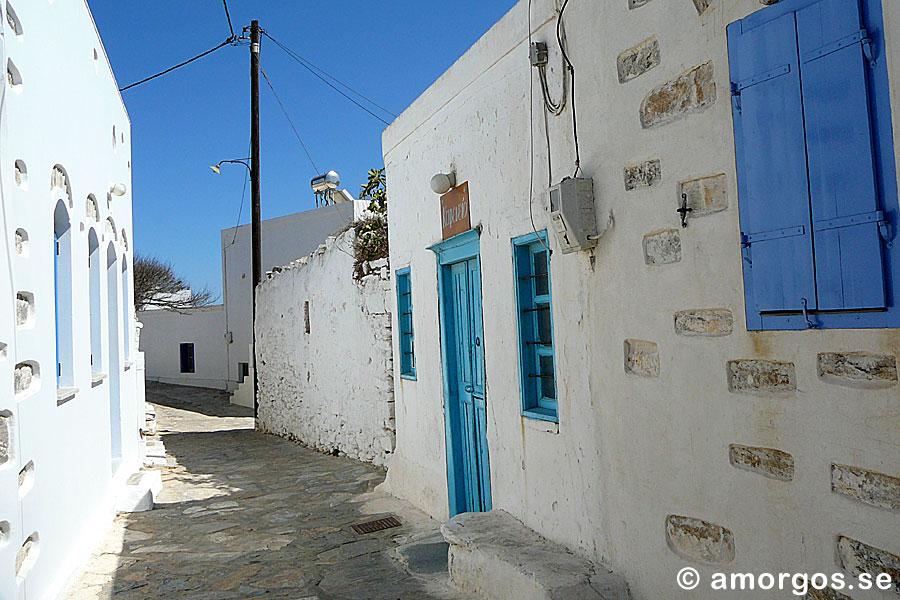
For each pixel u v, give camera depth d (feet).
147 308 98.84
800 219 8.98
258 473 32.45
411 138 22.89
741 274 9.91
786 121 9.12
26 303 14.20
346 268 34.71
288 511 24.12
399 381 24.94
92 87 21.09
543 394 15.94
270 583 16.55
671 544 11.29
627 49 11.93
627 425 12.23
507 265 16.52
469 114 18.40
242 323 79.97
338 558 18.37
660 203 11.32
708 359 10.51
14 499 12.39
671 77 11.03
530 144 15.26
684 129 10.82
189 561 18.34
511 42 15.98
